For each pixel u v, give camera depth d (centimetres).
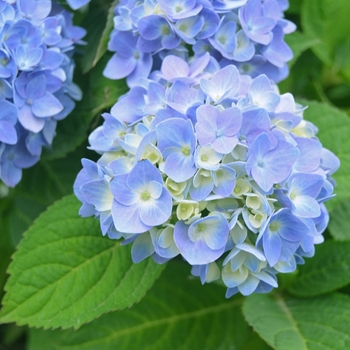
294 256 49
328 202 57
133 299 53
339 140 59
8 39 52
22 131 55
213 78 48
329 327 54
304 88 68
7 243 70
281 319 55
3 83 52
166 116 47
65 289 53
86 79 59
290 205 46
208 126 46
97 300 53
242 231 46
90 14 61
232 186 45
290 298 58
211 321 63
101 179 47
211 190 45
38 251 53
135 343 62
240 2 52
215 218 45
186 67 51
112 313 62
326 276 57
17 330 72
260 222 46
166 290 63
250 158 45
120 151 49
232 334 62
